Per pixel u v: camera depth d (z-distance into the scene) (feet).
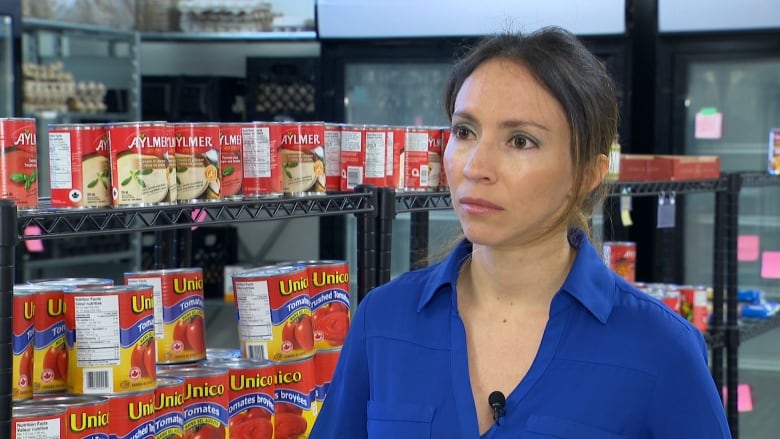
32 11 15.05
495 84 4.22
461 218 4.34
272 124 7.06
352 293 16.88
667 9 15.25
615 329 4.35
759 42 15.21
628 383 4.26
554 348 4.37
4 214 5.13
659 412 4.27
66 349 6.07
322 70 16.20
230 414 6.81
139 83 16.75
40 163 16.22
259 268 7.34
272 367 6.95
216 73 19.10
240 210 6.72
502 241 4.27
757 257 16.07
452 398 4.46
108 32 16.15
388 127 8.01
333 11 15.75
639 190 11.13
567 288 4.42
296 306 7.13
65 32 15.85
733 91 16.43
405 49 15.88
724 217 12.52
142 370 6.04
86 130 5.97
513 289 4.52
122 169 6.01
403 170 8.12
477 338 4.55
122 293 5.96
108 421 5.86
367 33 15.70
